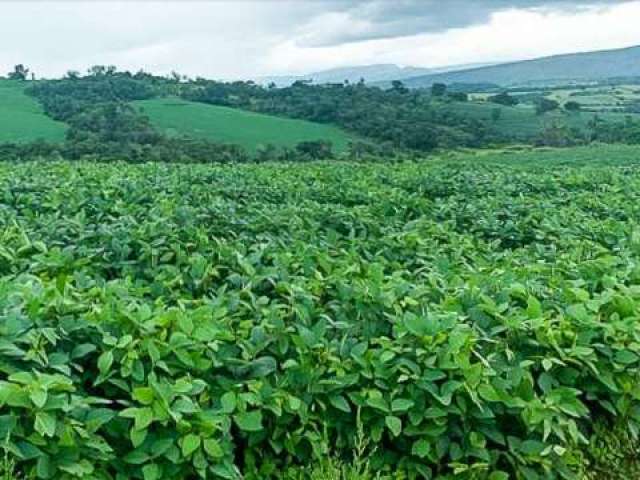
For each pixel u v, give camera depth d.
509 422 4.86
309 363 4.70
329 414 4.65
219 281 6.59
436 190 14.57
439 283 5.91
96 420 4.02
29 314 4.53
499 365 4.89
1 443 3.65
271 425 4.56
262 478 4.53
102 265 6.82
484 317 5.21
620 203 12.39
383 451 4.69
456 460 4.60
